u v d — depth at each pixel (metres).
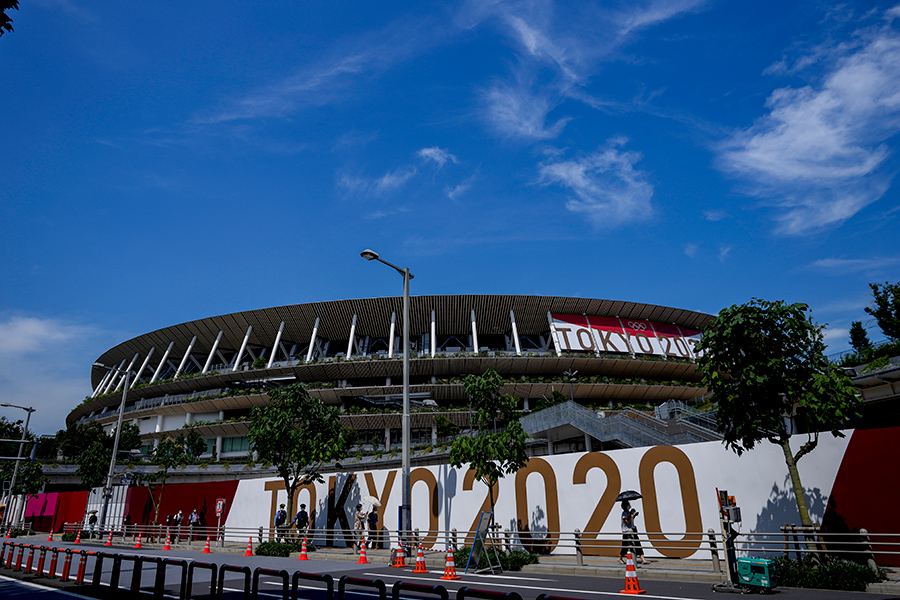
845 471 16.08
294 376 67.56
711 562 16.98
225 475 55.59
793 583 12.79
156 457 51.88
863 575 12.18
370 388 63.94
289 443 26.14
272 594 12.76
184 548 29.05
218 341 76.44
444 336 74.50
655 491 19.53
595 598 11.52
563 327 70.00
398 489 26.88
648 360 67.75
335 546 28.22
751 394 15.12
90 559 23.05
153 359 86.31
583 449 38.25
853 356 37.28
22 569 18.17
